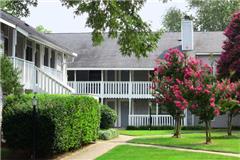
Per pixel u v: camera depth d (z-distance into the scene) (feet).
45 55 103.76
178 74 87.45
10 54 81.97
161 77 89.35
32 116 56.90
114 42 140.46
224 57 107.76
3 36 76.33
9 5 68.85
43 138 56.90
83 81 132.67
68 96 67.15
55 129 57.16
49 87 91.25
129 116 126.21
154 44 61.21
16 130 57.41
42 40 87.92
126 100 133.90
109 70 133.69
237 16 109.40
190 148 69.82
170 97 86.48
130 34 59.88
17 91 61.11
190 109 75.56
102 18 58.85
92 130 77.56
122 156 59.62
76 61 133.08
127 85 128.67
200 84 75.31
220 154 62.44
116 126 132.87
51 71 102.47
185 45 130.93
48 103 58.39
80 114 68.44
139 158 57.57
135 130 117.50
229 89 77.30
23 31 78.89
